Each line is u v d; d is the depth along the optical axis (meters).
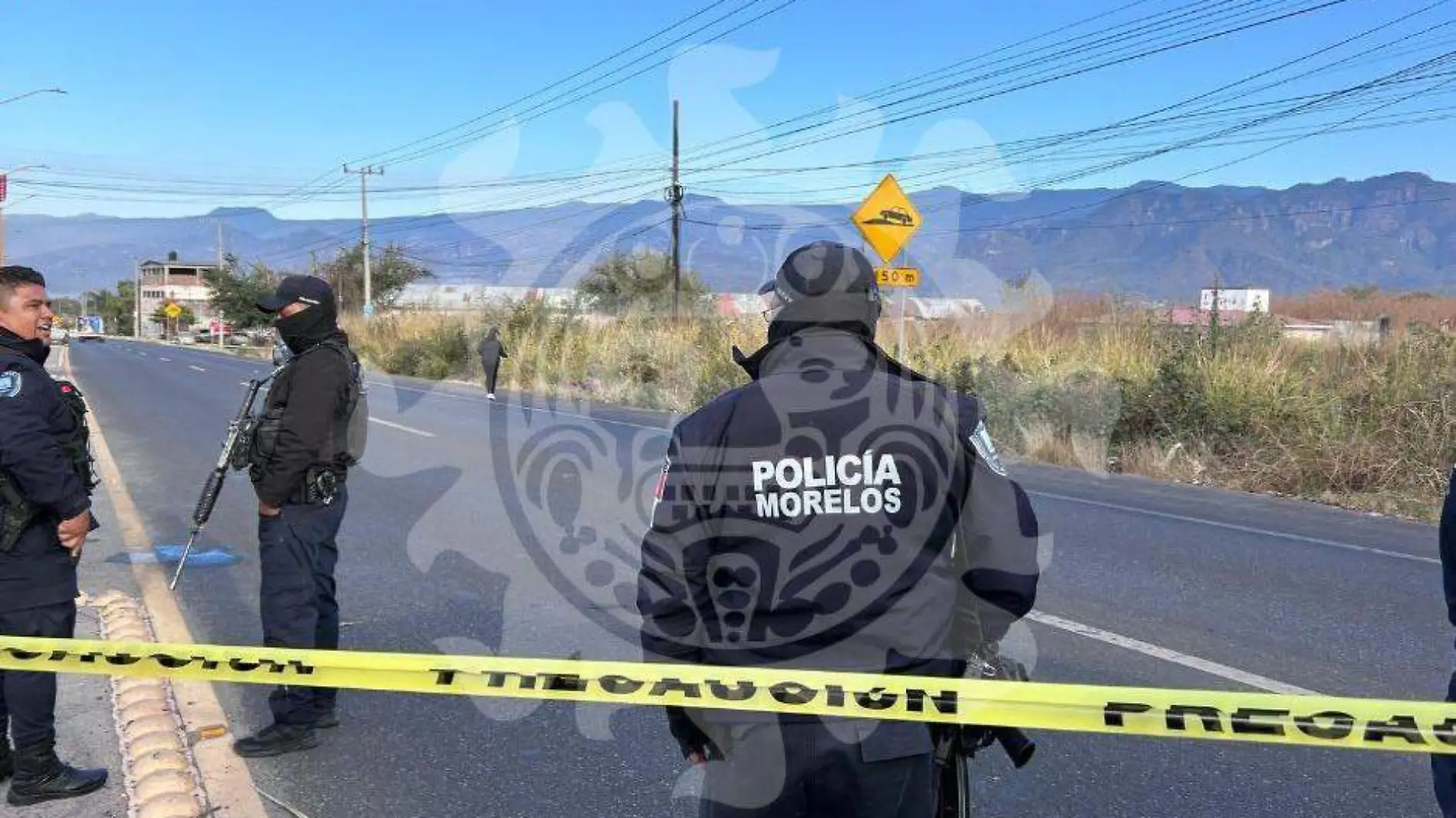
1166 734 2.14
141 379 25.59
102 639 4.90
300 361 3.90
